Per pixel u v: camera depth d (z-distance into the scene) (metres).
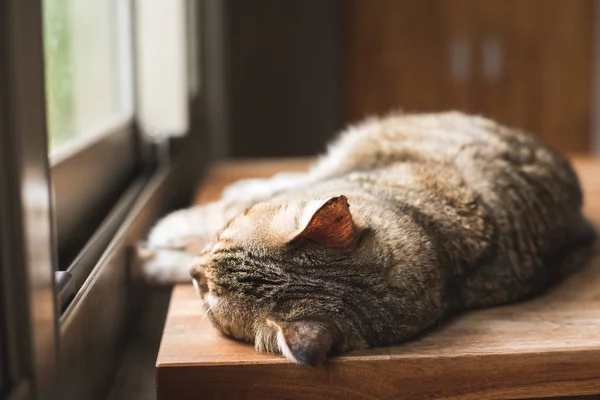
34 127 0.62
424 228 0.86
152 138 1.45
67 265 0.91
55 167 0.93
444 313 0.85
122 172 1.33
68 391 0.72
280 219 0.80
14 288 0.60
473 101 2.91
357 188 0.93
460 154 1.03
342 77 2.88
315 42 2.80
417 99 2.90
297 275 0.77
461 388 0.77
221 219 1.03
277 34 2.79
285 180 1.38
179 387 0.75
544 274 0.97
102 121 1.31
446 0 2.83
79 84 1.17
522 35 2.86
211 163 2.14
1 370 0.60
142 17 1.46
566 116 2.94
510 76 2.90
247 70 2.81
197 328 0.84
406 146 1.09
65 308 0.74
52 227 0.67
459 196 0.93
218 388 0.76
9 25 0.58
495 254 0.92
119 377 0.97
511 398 0.78
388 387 0.77
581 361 0.78
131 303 1.06
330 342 0.74
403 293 0.79
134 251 1.03
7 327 0.60
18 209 0.60
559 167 1.09
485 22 2.85
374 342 0.78
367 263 0.79
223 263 0.79
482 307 0.91
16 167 0.59
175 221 1.05
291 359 0.74
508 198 0.96
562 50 2.88
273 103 2.84
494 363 0.77
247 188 1.35
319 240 0.77
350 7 2.82
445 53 2.87
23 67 0.60
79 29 1.17
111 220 1.05
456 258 0.88
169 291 1.24
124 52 1.41
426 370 0.77
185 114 1.50
